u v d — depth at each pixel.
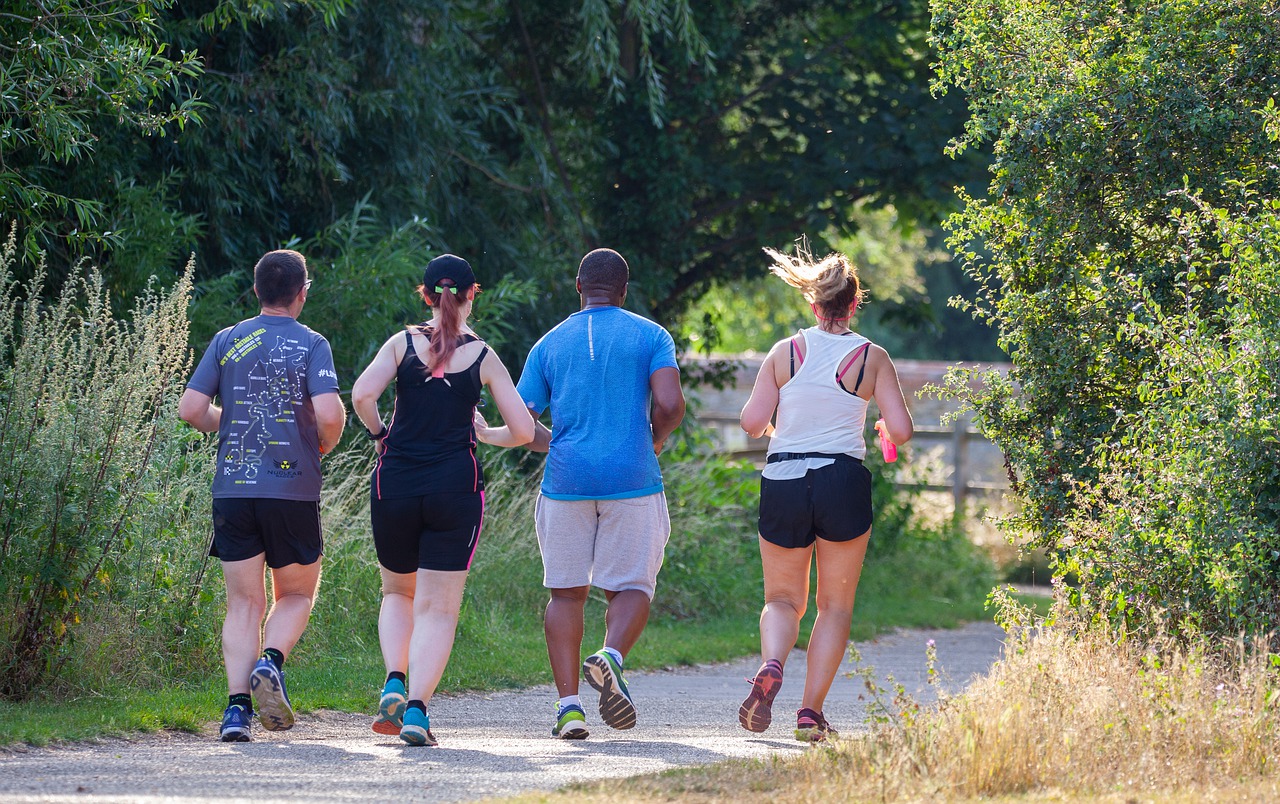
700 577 48.75
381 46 45.81
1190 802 14.50
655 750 19.19
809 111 63.94
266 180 42.75
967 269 27.28
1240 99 23.86
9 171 30.20
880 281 97.19
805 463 20.31
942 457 78.62
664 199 61.62
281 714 19.25
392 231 43.31
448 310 19.52
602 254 21.45
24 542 22.58
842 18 65.94
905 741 16.55
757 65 66.06
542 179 54.06
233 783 15.41
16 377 23.27
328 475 36.25
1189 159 24.48
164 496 26.11
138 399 23.75
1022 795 14.96
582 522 20.56
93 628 23.62
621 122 62.16
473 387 19.48
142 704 22.20
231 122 40.31
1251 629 19.34
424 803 14.31
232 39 41.78
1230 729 16.98
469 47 55.38
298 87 41.78
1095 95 24.48
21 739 18.67
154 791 14.78
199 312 37.50
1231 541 19.53
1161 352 21.38
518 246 53.84
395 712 19.27
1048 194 25.02
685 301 71.19
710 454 60.03
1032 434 26.22
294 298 20.27
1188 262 23.06
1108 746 16.72
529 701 28.30
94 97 29.48
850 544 20.41
